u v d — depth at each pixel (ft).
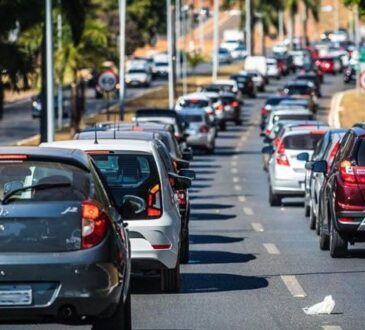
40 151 83.20
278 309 105.60
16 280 79.15
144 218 109.50
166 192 111.34
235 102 540.93
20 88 364.79
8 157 81.56
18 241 79.77
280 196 222.07
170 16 522.88
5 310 79.25
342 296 113.39
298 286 119.65
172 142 174.40
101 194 82.89
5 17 357.41
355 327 96.48
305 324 97.96
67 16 373.20
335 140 177.78
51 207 80.18
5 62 354.33
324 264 138.00
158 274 125.49
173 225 110.73
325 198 149.48
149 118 289.33
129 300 88.43
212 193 256.52
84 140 120.26
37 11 358.02
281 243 160.76
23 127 517.55
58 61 451.94
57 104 552.82
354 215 140.46
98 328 83.61
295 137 220.43
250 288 118.21
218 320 99.81
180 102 460.96
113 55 513.04
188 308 105.91
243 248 154.51
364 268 134.31
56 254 79.61
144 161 112.37
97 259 79.77
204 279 124.47
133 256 109.19
